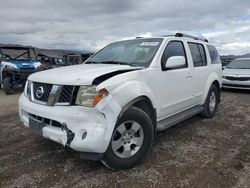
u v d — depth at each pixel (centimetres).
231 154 386
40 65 1172
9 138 448
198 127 524
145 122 342
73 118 293
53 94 313
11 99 892
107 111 293
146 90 354
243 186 296
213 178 313
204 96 552
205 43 584
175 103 438
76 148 291
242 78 1023
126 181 306
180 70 448
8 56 1184
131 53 430
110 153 311
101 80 312
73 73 324
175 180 309
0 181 303
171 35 485
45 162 354
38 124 330
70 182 303
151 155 379
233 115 633
